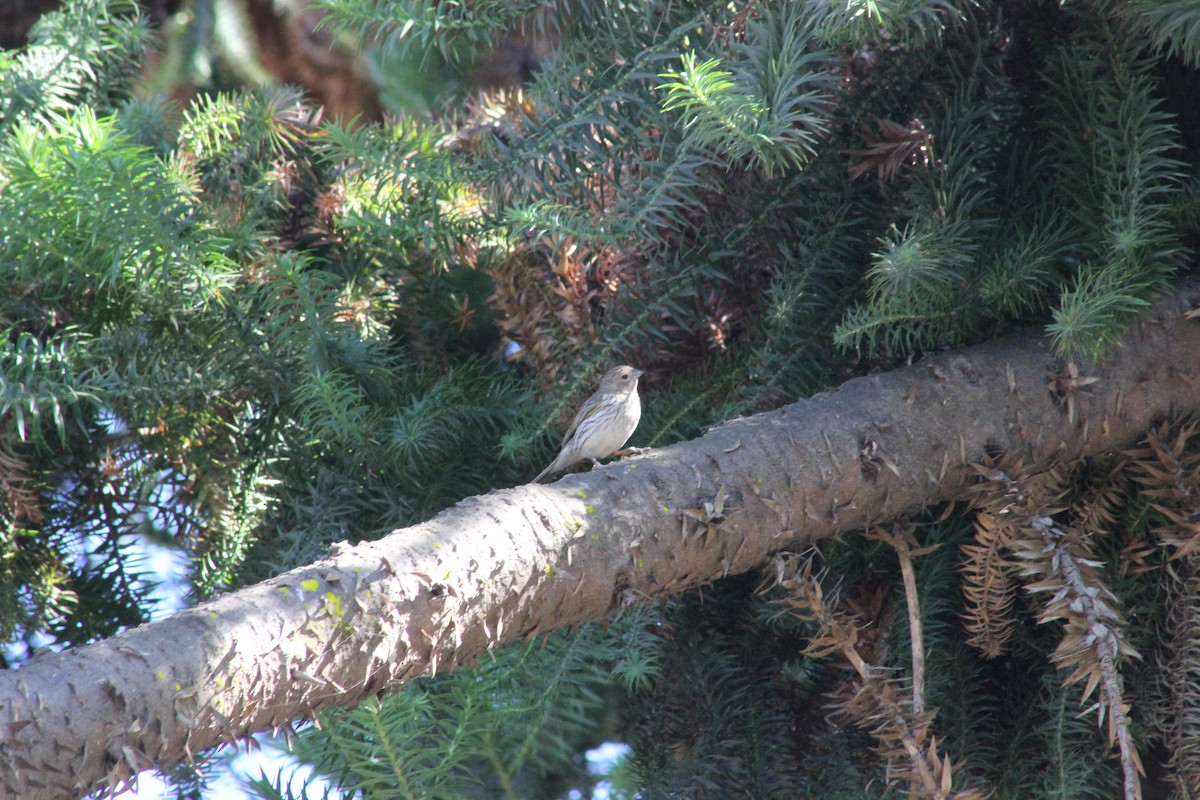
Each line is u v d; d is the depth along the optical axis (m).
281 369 6.28
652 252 6.57
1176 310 5.52
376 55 9.28
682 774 5.89
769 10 5.01
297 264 6.14
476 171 5.65
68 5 7.39
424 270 7.07
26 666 3.71
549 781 6.95
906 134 5.30
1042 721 5.84
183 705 3.78
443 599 4.32
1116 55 5.19
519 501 4.71
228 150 7.30
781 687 6.18
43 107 6.96
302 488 6.49
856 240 5.82
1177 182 5.55
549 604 4.68
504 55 9.05
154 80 9.16
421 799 5.16
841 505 5.27
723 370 6.33
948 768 4.59
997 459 5.40
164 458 6.90
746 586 6.15
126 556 6.99
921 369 5.54
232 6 9.77
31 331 6.36
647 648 5.71
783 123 4.72
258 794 5.25
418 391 6.55
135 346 6.14
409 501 6.17
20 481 6.49
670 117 5.30
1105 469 5.64
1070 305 5.05
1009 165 5.61
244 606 4.01
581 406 6.18
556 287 6.56
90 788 3.66
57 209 5.54
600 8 5.53
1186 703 5.25
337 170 7.18
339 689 4.12
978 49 5.46
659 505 4.95
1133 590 5.56
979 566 5.29
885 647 5.71
